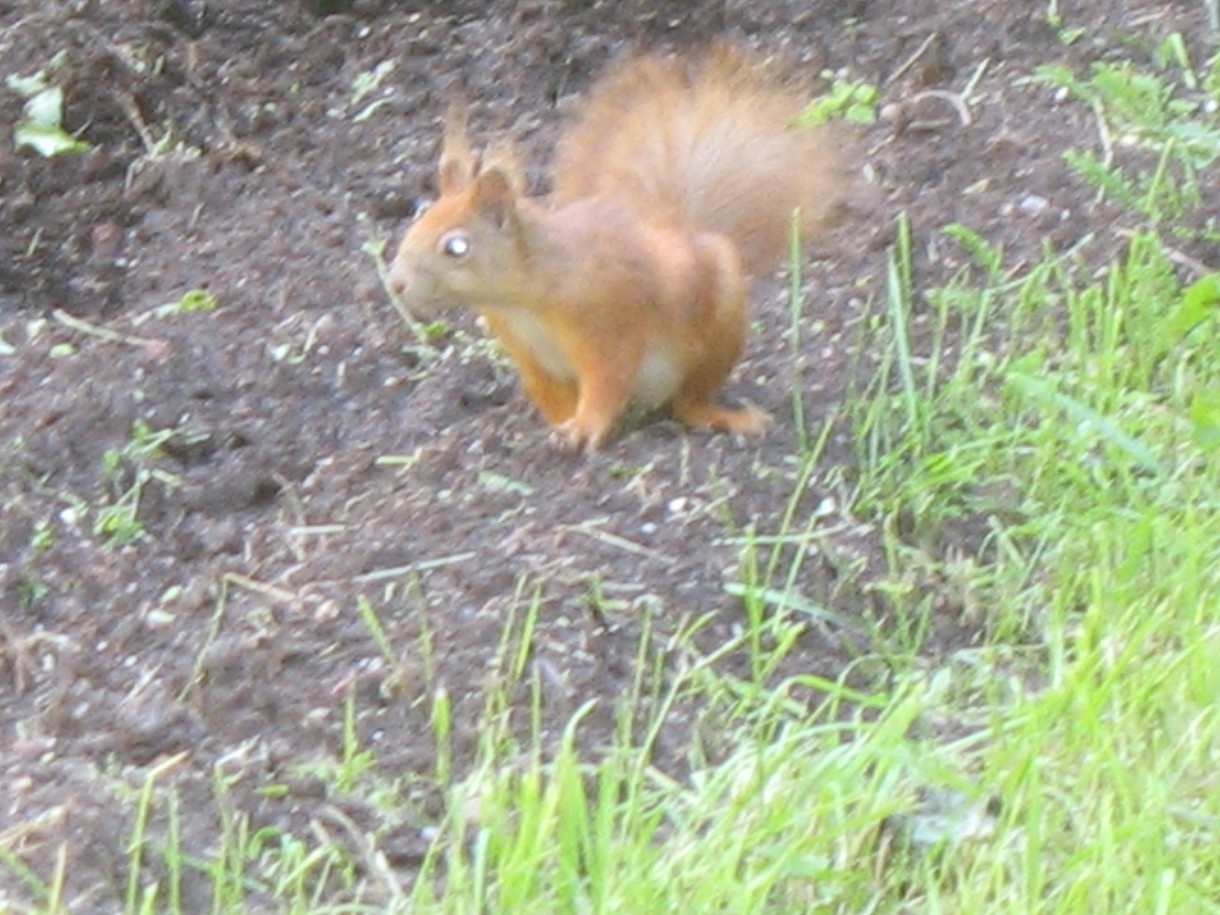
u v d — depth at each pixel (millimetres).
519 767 7883
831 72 12461
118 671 8312
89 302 10633
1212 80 12117
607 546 8938
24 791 7555
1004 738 8047
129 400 9812
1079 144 11719
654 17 12781
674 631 8555
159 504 9266
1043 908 7238
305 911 7207
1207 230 11133
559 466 9367
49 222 11055
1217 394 9922
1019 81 12273
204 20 12469
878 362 10281
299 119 11961
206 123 11836
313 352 10227
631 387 9328
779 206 9898
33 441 9539
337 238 11070
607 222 9000
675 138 9859
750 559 8875
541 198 11180
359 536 9039
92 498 9297
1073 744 7945
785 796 7586
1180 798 7785
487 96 12172
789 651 8602
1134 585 8898
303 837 7555
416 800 7777
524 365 9461
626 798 7855
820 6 12961
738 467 9422
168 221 11180
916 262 10992
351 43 12523
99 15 12195
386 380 10078
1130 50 12508
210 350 10203
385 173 11555
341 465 9492
